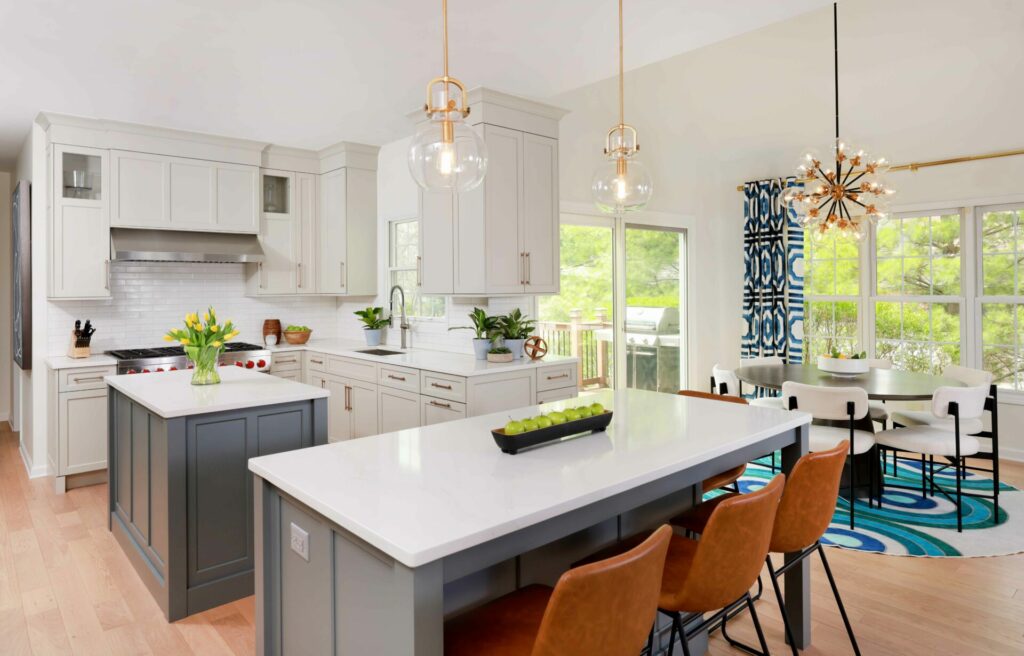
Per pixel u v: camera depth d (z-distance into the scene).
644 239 5.68
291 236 5.50
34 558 3.20
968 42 4.36
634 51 3.27
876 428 5.66
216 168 5.03
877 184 4.11
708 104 5.71
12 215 5.74
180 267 5.31
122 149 4.59
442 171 1.95
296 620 1.71
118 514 3.44
